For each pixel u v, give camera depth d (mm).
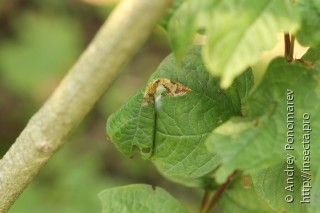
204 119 369
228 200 422
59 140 342
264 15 310
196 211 897
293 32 324
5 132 989
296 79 332
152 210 399
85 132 1005
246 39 307
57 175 887
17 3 1102
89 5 1105
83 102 327
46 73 994
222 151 322
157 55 1092
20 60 994
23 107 1001
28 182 355
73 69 323
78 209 865
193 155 373
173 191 931
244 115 356
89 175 894
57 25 1030
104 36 312
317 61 333
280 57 332
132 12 306
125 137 376
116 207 396
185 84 367
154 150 377
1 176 356
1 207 360
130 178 961
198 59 369
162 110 370
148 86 368
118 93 991
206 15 307
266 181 372
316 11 324
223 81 305
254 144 324
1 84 1021
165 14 315
